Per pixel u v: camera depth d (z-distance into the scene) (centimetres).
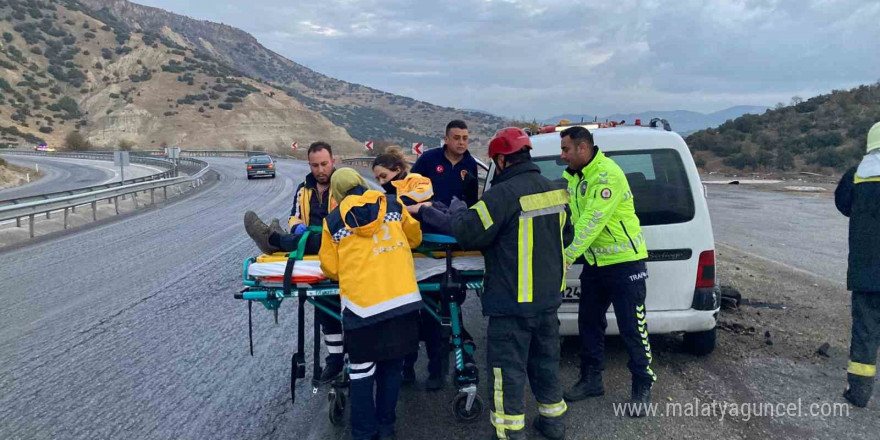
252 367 522
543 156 497
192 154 7506
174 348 574
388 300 347
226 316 683
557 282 354
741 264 866
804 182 2361
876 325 394
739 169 3016
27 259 1054
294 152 7694
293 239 393
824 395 417
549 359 363
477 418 406
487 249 352
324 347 577
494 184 361
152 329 635
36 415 428
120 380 494
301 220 451
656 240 448
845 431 366
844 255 919
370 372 357
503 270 345
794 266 840
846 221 1302
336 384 405
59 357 551
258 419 418
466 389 394
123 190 1880
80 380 494
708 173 2978
